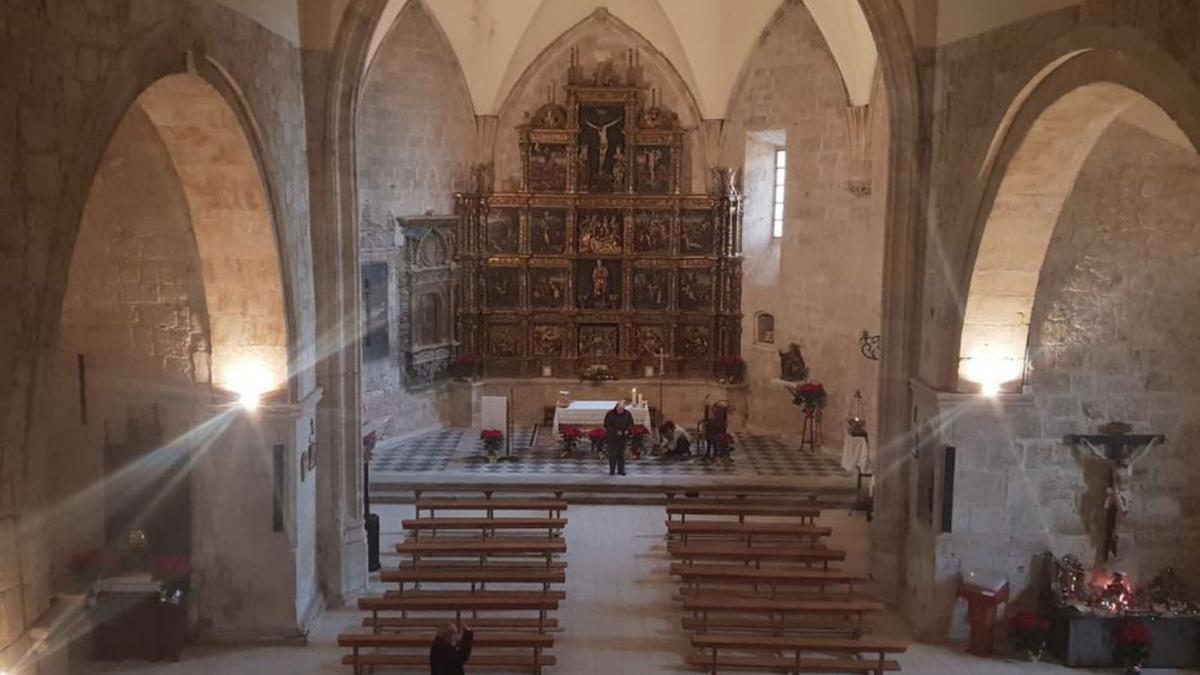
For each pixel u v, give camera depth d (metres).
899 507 19.17
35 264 9.16
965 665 16.62
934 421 17.42
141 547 16.38
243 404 16.59
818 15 26.86
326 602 18.86
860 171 26.81
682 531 19.56
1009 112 15.21
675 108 31.55
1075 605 16.59
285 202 16.58
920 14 18.08
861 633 17.48
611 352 32.38
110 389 16.27
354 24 18.11
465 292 31.44
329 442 18.77
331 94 18.14
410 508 24.53
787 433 30.31
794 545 20.41
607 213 31.95
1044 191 15.60
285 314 16.50
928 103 18.28
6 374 8.80
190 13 12.48
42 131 9.22
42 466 9.41
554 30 30.66
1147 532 17.23
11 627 8.92
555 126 31.41
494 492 25.09
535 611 18.28
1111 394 17.03
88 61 9.99
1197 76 10.52
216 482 16.73
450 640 13.55
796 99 28.86
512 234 31.80
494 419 28.22
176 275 16.16
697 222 31.78
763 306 30.95
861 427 25.11
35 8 9.06
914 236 18.61
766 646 15.26
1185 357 16.83
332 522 18.84
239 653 16.56
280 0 16.48
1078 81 13.34
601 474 26.22
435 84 29.66
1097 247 16.67
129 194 15.53
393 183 28.78
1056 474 17.20
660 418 31.08
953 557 17.34
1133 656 16.30
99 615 16.02
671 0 29.30
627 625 17.77
